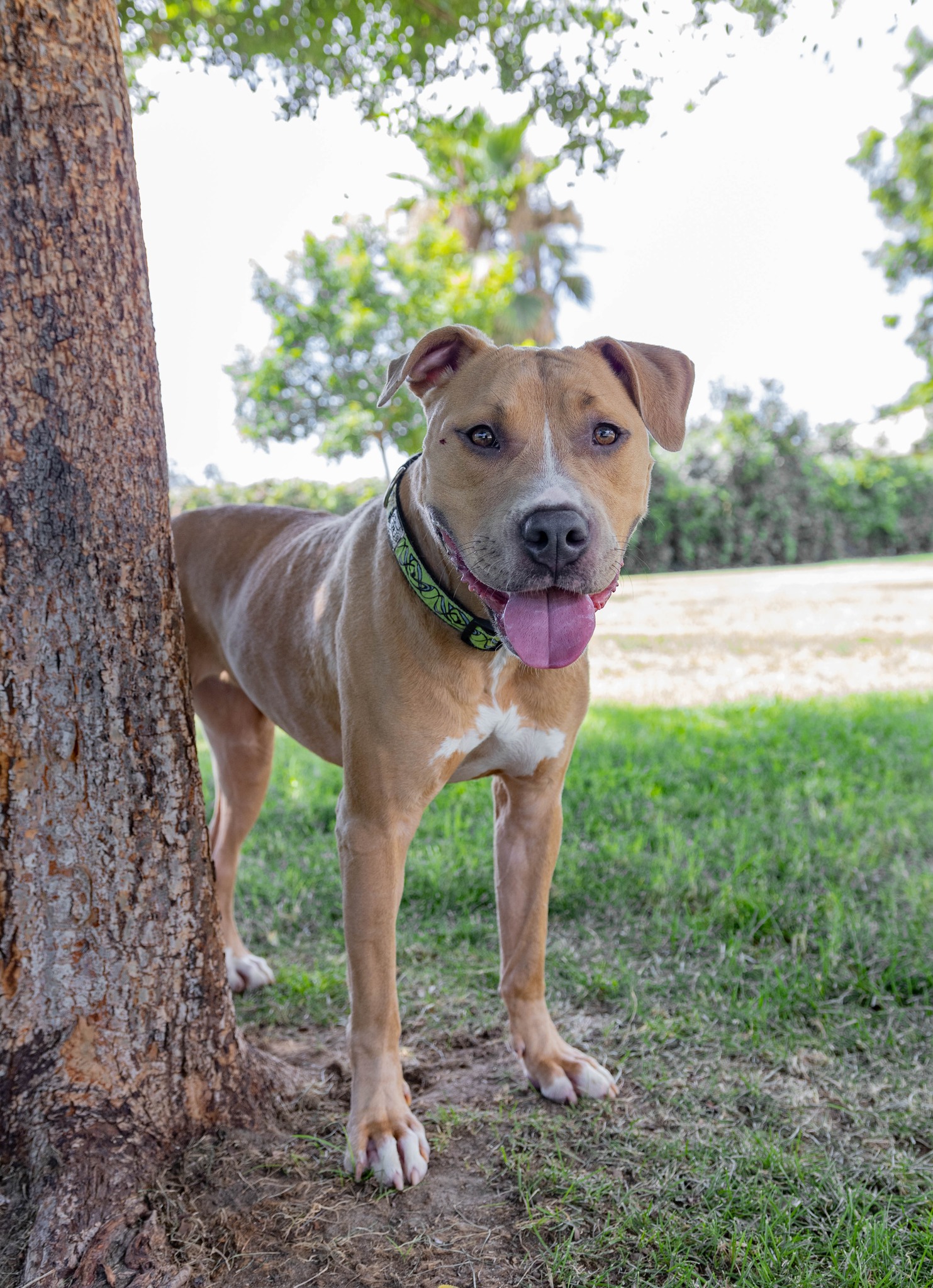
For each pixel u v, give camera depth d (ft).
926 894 10.94
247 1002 9.58
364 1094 6.99
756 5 12.06
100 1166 6.29
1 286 5.90
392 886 7.27
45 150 5.94
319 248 55.67
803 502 91.40
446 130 16.16
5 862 6.21
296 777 16.24
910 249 46.44
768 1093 7.64
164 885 6.72
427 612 7.18
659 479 84.12
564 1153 6.93
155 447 6.70
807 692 24.14
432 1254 5.97
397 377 7.36
